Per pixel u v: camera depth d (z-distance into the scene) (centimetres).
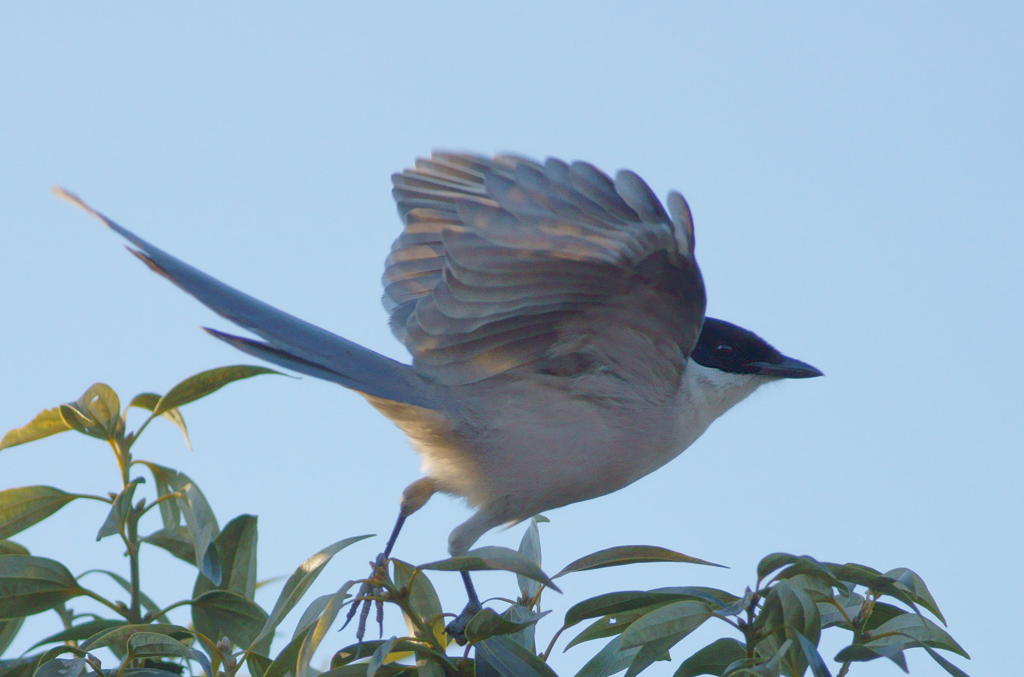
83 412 832
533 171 828
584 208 846
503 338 946
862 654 666
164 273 865
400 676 726
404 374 934
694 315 941
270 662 755
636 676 695
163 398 827
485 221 840
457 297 894
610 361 965
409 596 746
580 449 955
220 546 820
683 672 718
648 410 970
